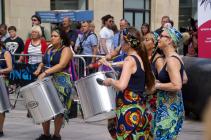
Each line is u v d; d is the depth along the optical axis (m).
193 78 6.68
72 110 5.88
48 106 5.27
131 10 19.34
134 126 3.93
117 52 6.84
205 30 7.87
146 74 4.00
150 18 20.23
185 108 6.84
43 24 14.48
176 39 4.05
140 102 3.98
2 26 11.01
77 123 7.31
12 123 7.31
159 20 20.28
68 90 5.71
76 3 17.56
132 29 4.01
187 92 6.75
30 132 6.62
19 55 8.54
